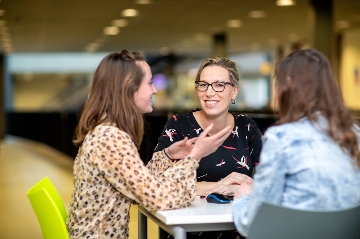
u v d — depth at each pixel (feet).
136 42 63.93
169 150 9.23
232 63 10.01
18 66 93.15
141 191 7.66
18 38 59.06
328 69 6.80
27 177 35.58
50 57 94.02
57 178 34.76
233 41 63.52
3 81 79.51
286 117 6.77
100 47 68.95
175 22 48.44
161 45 67.56
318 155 6.54
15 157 49.96
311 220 6.36
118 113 8.10
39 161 45.88
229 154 10.01
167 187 7.79
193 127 10.19
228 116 10.28
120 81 8.17
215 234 9.77
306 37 59.52
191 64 89.76
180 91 90.17
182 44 66.39
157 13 43.39
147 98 8.45
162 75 91.56
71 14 43.09
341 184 6.60
